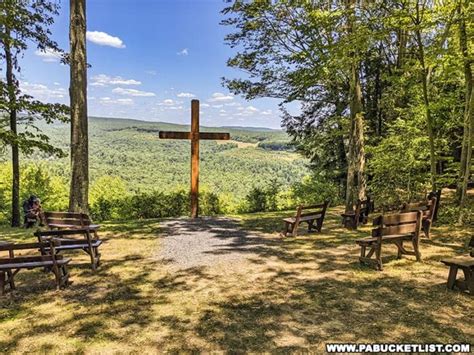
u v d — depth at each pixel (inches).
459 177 376.2
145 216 570.9
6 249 198.1
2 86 434.6
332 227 382.0
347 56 347.3
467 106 344.8
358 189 457.7
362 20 331.6
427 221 299.1
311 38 357.7
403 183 491.5
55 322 162.7
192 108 447.8
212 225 410.3
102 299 189.9
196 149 454.9
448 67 314.8
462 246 273.4
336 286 202.4
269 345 140.3
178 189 637.3
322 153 733.9
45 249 238.4
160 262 259.1
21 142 452.1
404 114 474.6
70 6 353.7
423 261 241.4
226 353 135.1
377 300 180.9
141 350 138.1
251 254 277.1
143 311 173.9
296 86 426.3
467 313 163.6
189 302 184.2
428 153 418.0
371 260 236.5
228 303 182.2
